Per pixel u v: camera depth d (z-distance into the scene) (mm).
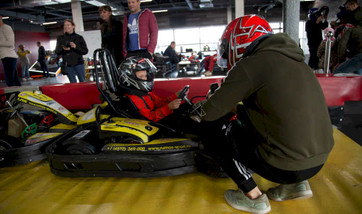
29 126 2230
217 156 1380
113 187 1754
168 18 18578
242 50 1157
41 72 13609
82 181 1865
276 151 1060
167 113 1970
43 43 18391
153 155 1718
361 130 2482
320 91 1066
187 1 13969
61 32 18891
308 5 14945
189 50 13922
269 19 17109
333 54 4203
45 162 2236
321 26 5172
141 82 1984
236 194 1433
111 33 3656
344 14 4020
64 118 2293
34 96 2250
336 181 1632
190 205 1489
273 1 14219
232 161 1312
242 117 1251
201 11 18109
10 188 1803
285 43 1048
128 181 1826
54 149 1940
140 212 1454
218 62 1394
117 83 2068
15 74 4918
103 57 1994
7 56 4707
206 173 1773
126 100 2004
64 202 1597
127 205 1529
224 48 1254
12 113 2191
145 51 3207
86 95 3109
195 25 18422
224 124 1695
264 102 1036
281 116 1008
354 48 3627
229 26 1221
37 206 1566
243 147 1218
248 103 1134
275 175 1140
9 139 2109
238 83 1033
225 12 17875
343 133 2436
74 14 10883
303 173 1091
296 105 997
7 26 4664
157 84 2908
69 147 1854
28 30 17672
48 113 2490
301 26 16062
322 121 1045
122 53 3717
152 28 3172
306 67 1062
